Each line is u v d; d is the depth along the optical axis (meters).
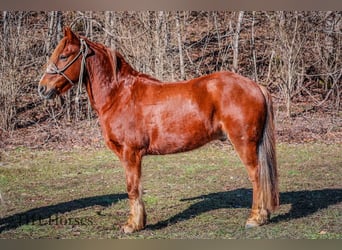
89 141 11.14
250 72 13.77
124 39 12.21
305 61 13.90
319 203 6.05
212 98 4.85
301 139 10.90
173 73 12.22
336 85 12.45
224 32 14.94
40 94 4.96
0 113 11.59
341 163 8.64
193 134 4.87
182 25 13.80
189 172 8.25
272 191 4.96
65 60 4.96
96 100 5.04
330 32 12.91
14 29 12.49
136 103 4.91
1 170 8.64
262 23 14.88
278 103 13.00
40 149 10.55
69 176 8.16
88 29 12.84
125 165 4.95
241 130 4.82
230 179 7.66
